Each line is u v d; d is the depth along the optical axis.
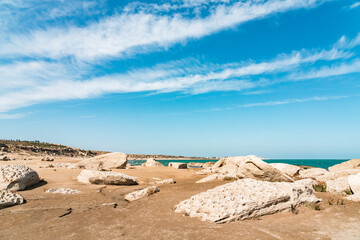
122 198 13.07
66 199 12.05
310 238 6.69
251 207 8.65
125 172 25.47
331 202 10.70
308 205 10.13
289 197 9.79
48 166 27.69
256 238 6.66
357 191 11.43
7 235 7.11
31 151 89.25
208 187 15.84
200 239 6.62
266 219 8.50
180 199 11.99
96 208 10.41
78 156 112.88
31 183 14.84
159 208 10.34
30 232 7.36
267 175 17.56
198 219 8.46
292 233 7.09
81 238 6.84
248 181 11.42
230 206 8.63
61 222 8.37
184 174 27.89
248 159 18.91
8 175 13.68
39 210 9.88
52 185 15.72
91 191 14.62
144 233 7.20
